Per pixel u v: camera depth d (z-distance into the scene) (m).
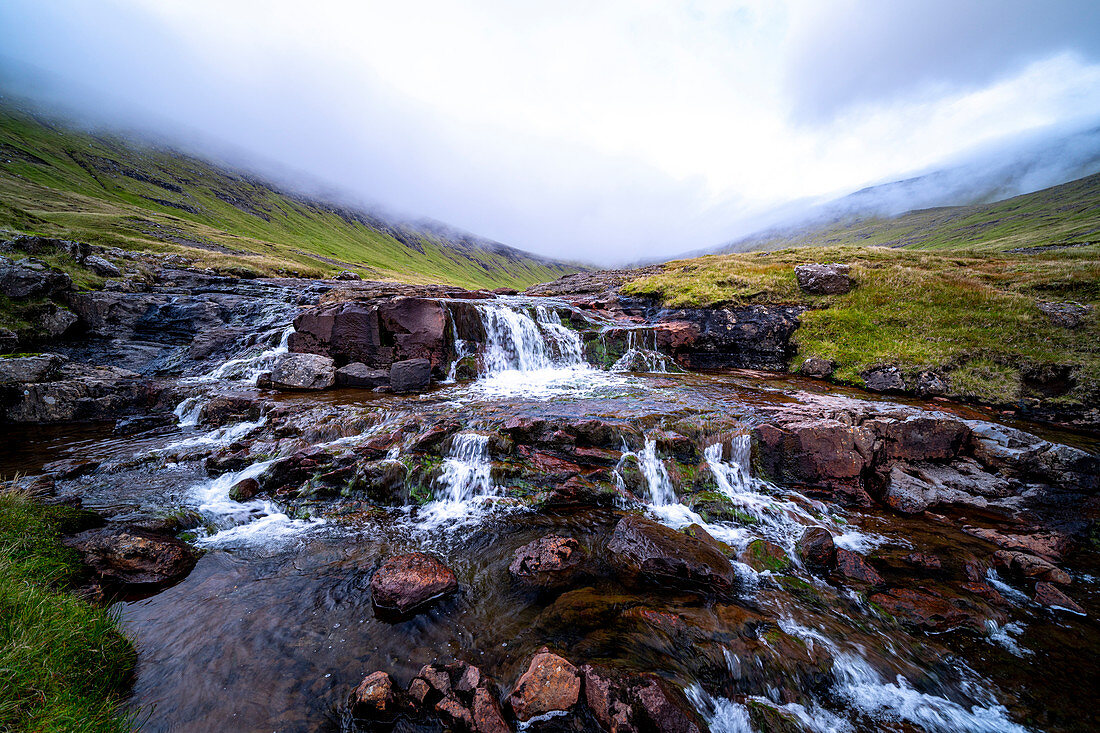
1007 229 189.25
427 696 6.53
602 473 14.18
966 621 8.77
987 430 15.73
